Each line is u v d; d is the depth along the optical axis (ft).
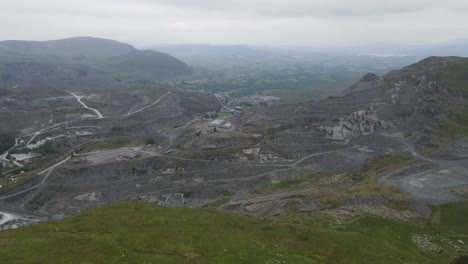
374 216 417.49
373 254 274.98
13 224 492.13
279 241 270.87
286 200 472.03
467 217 425.69
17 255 199.52
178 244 237.25
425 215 434.71
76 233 248.93
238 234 272.31
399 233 384.88
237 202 502.38
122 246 225.97
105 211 311.68
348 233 322.14
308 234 295.69
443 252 346.95
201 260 216.33
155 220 285.02
